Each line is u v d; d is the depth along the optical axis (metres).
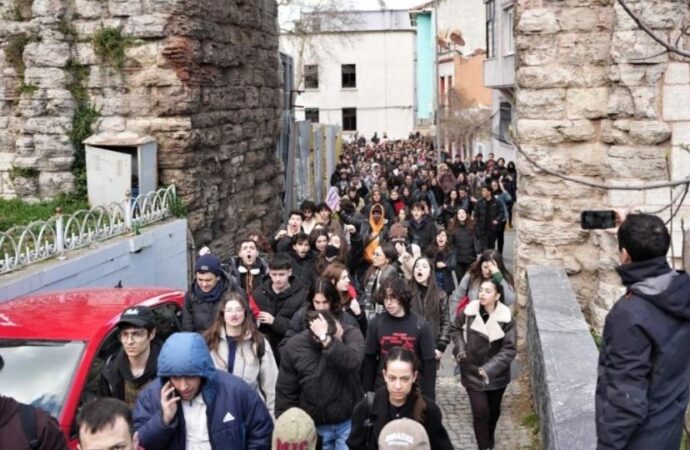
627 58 11.43
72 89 15.72
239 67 18.83
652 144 11.48
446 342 9.06
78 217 13.95
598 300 12.20
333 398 6.79
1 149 15.90
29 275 9.80
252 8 19.53
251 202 20.05
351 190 25.88
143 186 15.12
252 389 5.71
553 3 12.32
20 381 6.40
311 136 33.53
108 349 6.87
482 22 52.09
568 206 12.57
